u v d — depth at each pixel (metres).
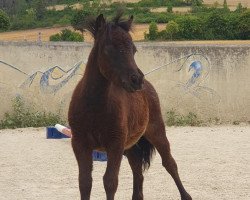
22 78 16.86
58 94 16.95
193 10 44.56
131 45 6.04
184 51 17.41
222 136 14.67
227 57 17.56
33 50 16.91
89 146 6.44
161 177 9.62
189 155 11.72
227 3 48.56
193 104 17.48
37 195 8.34
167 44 17.34
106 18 6.46
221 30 35.44
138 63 17.34
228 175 9.66
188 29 35.41
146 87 7.57
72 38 27.69
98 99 6.23
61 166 10.64
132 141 7.13
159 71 17.36
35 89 16.92
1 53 16.80
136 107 6.85
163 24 39.47
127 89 5.91
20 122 16.70
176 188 8.78
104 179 6.27
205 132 15.51
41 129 16.27
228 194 8.30
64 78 16.98
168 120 17.23
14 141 14.02
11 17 38.12
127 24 6.17
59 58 16.97
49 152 12.30
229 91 17.61
